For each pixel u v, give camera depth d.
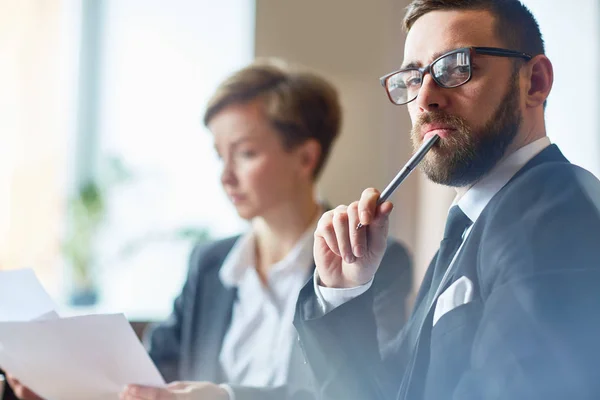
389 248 1.30
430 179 0.87
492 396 0.65
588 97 2.56
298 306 0.97
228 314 1.58
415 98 0.88
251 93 1.57
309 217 1.61
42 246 3.33
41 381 1.05
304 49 2.97
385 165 2.82
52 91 3.40
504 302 0.67
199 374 1.56
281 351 1.46
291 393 1.27
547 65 0.86
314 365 0.95
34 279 1.10
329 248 0.96
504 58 0.83
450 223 0.89
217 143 1.62
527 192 0.76
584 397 0.61
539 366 0.63
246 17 3.38
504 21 0.84
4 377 1.30
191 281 1.68
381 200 0.87
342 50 2.94
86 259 3.32
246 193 1.59
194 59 3.44
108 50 3.51
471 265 0.78
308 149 1.60
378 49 2.91
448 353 0.73
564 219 0.71
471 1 0.85
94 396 1.05
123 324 1.00
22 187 3.32
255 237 1.65
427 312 0.81
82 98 3.51
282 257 1.60
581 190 0.74
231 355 1.53
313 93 1.60
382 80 0.93
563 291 0.66
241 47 3.39
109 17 3.50
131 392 1.04
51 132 3.39
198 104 3.43
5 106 3.32
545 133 0.88
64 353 1.00
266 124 1.57
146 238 3.38
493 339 0.66
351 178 2.83
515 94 0.84
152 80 3.47
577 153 2.56
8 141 3.32
